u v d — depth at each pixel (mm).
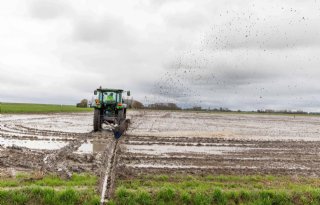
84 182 9781
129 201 8727
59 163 12422
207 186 9930
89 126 28891
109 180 10219
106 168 11789
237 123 42719
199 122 41031
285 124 45375
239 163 13906
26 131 23094
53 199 8523
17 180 9750
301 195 9375
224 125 37094
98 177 10484
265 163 14133
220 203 8969
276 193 9320
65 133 22234
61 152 14547
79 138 19609
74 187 9406
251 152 17047
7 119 34312
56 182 9680
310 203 9164
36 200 8531
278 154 16703
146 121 38719
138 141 19328
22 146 16312
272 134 27875
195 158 14555
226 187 10031
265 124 43406
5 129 24062
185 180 10570
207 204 8828
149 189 9414
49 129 25094
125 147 16781
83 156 13727
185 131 27172
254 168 12898
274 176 11609
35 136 20328
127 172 11156
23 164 11914
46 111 56469
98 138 19797
